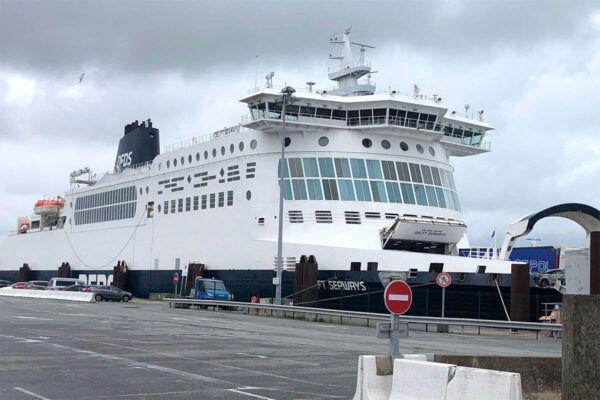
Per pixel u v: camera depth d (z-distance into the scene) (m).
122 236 66.06
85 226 73.31
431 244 46.84
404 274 19.72
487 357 11.71
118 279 63.56
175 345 21.72
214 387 13.49
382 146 47.44
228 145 52.56
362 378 10.87
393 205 46.22
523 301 36.09
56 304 50.22
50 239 81.06
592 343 7.98
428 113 47.22
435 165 49.19
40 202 83.75
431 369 9.89
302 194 46.84
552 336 34.44
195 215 55.56
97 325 29.53
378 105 46.22
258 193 49.09
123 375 14.77
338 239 45.25
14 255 90.44
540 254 49.09
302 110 46.75
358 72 54.44
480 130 52.78
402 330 12.85
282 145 43.50
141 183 63.84
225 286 50.94
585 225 40.56
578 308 8.12
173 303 52.59
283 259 46.28
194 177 56.25
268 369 16.48
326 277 43.94
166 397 12.26
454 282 39.09
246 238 49.50
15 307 43.91
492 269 40.72
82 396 12.18
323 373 15.98
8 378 14.02
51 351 18.92
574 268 31.48
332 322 40.44
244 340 24.52
